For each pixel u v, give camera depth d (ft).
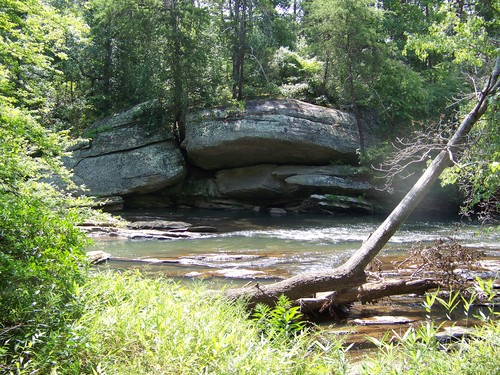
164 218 65.98
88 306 13.42
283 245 44.78
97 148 76.33
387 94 77.82
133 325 12.15
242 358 10.50
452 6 32.68
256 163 78.33
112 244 45.01
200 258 37.76
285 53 89.35
